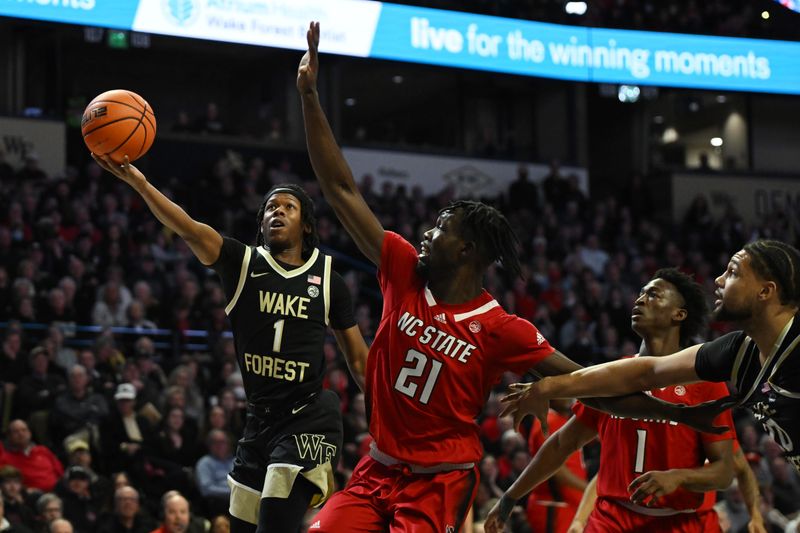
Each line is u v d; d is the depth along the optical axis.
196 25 16.97
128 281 14.27
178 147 19.22
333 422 5.19
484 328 4.47
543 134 24.00
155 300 13.90
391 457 4.50
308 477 5.04
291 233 5.18
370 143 21.02
